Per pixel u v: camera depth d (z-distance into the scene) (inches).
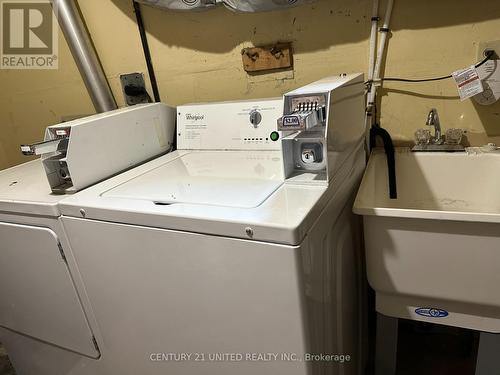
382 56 52.9
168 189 41.5
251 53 60.2
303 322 31.4
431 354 63.9
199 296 35.6
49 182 45.5
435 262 38.6
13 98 88.9
